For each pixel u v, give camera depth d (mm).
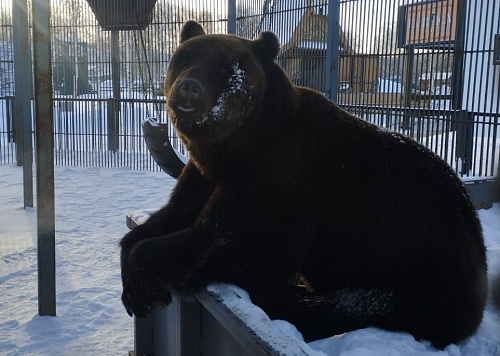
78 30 12734
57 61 12852
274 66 3049
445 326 2855
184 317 2805
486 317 3273
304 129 2910
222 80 2867
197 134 2844
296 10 7750
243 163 2859
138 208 8586
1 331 4488
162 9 11586
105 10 11898
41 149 4598
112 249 6539
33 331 4492
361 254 2928
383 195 2889
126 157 12758
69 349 4227
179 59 3055
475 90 7535
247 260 2691
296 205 2766
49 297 4719
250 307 2223
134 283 2797
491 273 3299
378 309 2893
